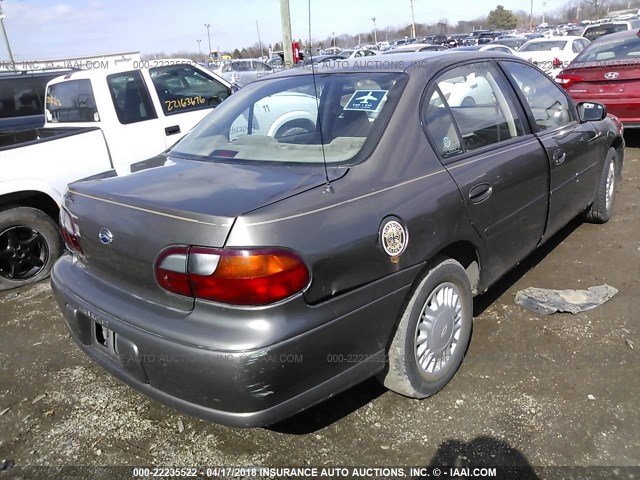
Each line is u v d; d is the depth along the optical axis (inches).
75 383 121.9
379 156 97.3
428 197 98.6
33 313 159.3
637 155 293.7
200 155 113.8
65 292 100.1
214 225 77.4
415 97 107.7
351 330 86.0
